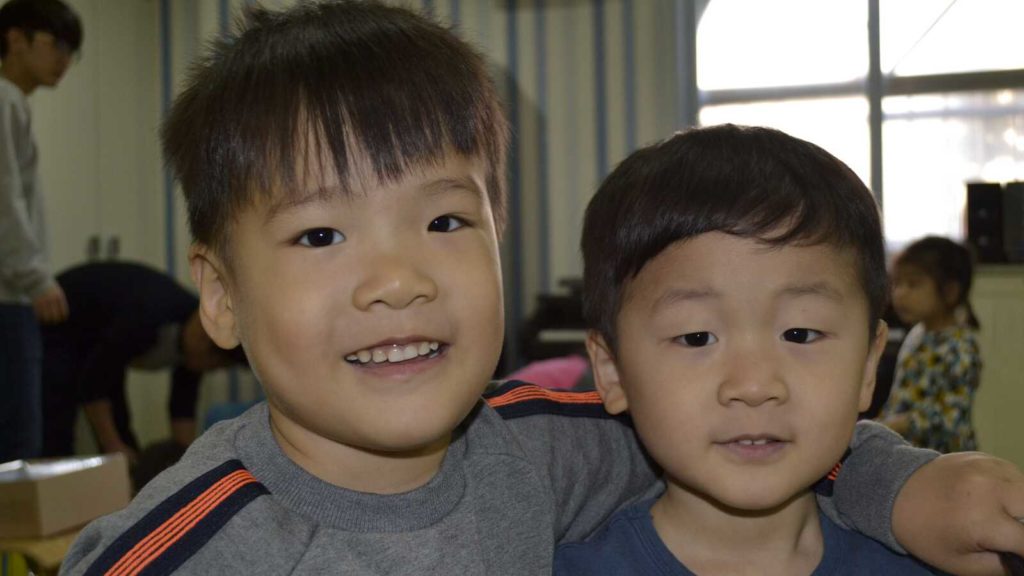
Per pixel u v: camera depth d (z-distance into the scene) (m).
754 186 0.76
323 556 0.66
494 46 4.59
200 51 0.82
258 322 0.67
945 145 4.40
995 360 4.12
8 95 2.64
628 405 0.83
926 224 4.43
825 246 0.76
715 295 0.75
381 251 0.64
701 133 0.85
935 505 0.76
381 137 0.64
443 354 0.67
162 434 4.75
